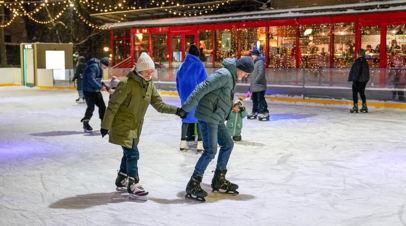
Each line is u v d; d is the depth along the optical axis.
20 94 19.84
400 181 5.61
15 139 8.91
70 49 24.55
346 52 16.34
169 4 26.88
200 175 4.91
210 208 4.65
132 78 4.71
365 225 4.11
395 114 12.41
